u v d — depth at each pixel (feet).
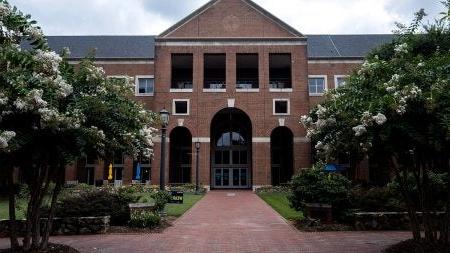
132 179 138.21
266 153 137.49
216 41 141.79
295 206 54.24
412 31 36.29
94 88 31.58
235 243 38.83
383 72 33.12
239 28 142.92
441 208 45.91
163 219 53.52
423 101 27.96
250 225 51.37
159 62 141.08
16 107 25.02
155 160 134.51
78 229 44.93
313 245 37.65
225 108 140.15
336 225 47.57
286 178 155.63
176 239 41.22
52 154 29.43
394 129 29.27
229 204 82.58
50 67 25.23
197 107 139.64
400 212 47.37
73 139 28.66
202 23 143.02
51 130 27.02
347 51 159.74
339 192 49.01
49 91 26.25
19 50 22.06
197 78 140.67
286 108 140.56
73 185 94.68
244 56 146.82
